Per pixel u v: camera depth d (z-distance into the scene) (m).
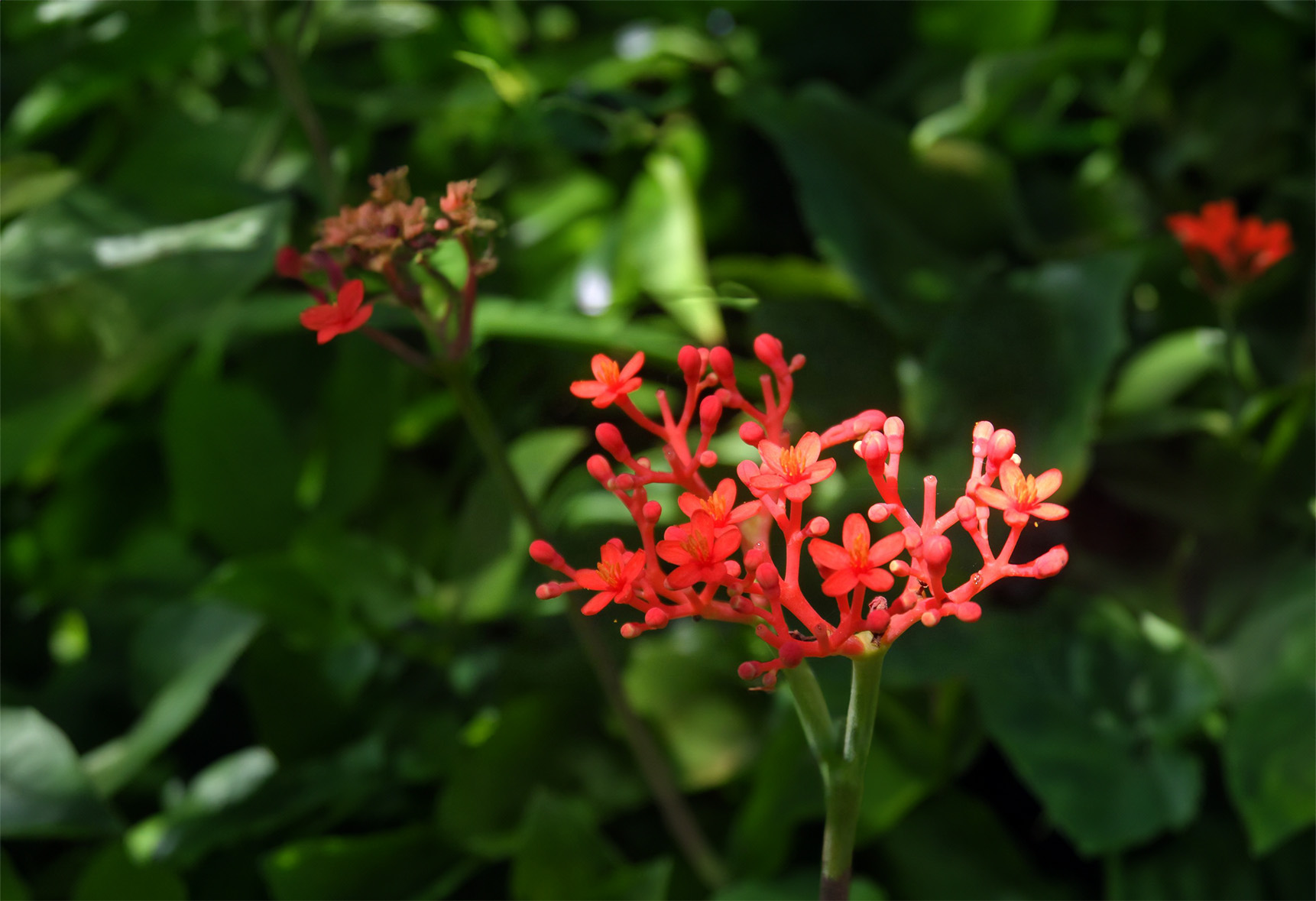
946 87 0.80
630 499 0.38
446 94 0.68
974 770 0.66
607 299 0.67
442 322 0.47
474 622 0.63
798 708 0.40
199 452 0.70
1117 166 0.78
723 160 0.79
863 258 0.67
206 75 0.82
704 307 0.64
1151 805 0.53
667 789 0.54
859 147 0.72
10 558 0.75
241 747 0.66
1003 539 0.59
